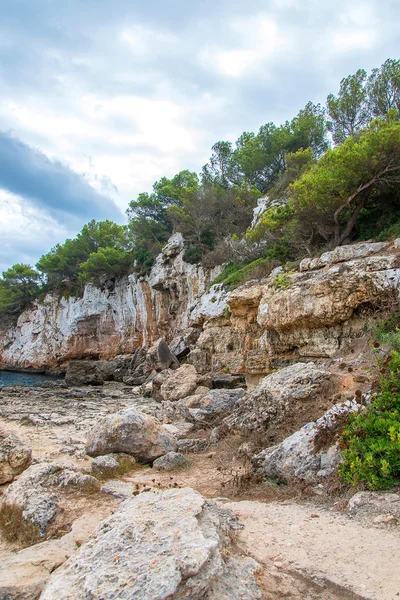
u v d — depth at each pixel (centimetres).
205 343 2741
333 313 1534
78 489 730
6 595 368
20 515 627
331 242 2072
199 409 1448
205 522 409
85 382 3606
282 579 368
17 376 5697
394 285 1360
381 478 552
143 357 4081
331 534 451
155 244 5188
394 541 422
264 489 666
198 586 310
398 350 927
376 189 2048
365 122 3394
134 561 330
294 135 4297
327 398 912
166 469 883
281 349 1828
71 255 6431
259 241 3033
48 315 6462
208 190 4469
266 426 966
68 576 337
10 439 886
